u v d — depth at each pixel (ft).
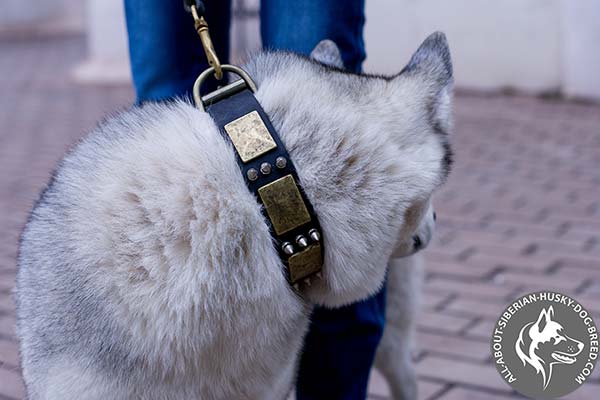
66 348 6.15
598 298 12.98
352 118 6.12
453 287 13.70
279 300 6.14
